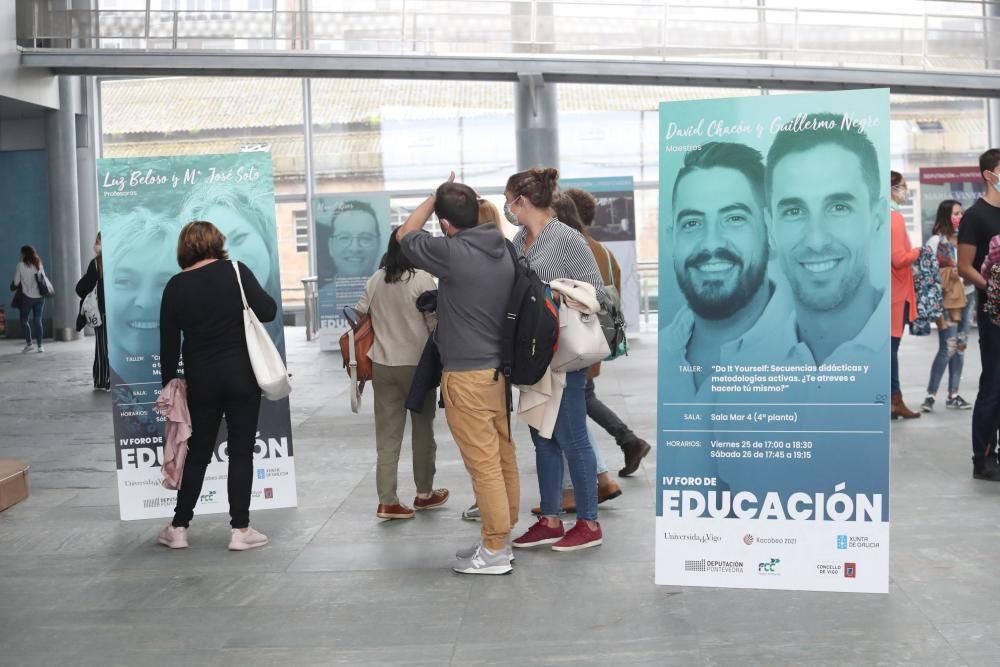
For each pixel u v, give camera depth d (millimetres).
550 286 4680
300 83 21094
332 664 3684
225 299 5109
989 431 6199
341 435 8539
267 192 5848
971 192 15812
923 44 16219
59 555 5234
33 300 17203
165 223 5797
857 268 4172
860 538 4238
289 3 16203
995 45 16250
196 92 21250
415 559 4930
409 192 21047
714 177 4250
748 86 16609
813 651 3650
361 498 6246
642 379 11391
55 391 12195
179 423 5199
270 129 21172
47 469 7566
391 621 4098
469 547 4824
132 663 3771
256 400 5238
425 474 5867
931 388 8742
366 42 16156
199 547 5305
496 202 20891
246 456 5234
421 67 16172
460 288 4496
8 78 16750
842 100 4145
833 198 4172
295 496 6055
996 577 4406
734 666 3545
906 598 4168
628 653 3686
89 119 20016
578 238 4930
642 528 5309
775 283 4234
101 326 12141
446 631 3963
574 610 4141
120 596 4543
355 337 5621
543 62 16156
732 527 4336
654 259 20797
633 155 20719
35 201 20250
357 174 21172
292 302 21609
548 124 18203
